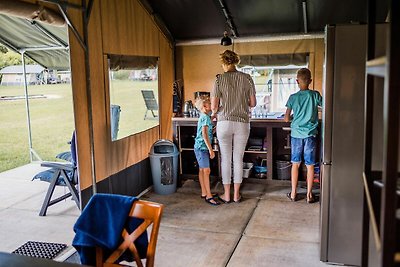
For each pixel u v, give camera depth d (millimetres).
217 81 4219
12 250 3248
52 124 9289
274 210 4191
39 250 3236
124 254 1988
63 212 4199
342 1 4535
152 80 5137
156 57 5203
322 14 4859
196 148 4484
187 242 3398
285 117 4414
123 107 4441
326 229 2953
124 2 4332
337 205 2904
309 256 3109
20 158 7371
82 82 3586
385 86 888
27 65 7219
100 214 1929
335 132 2826
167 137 5676
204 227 3740
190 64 5855
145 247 1917
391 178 872
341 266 2963
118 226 1872
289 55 5430
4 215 4121
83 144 3631
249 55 5586
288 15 4953
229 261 3039
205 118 4344
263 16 5020
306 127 4262
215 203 4402
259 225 3775
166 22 5391
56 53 5598
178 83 5879
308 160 4324
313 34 5254
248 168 5246
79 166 3588
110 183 4129
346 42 2734
